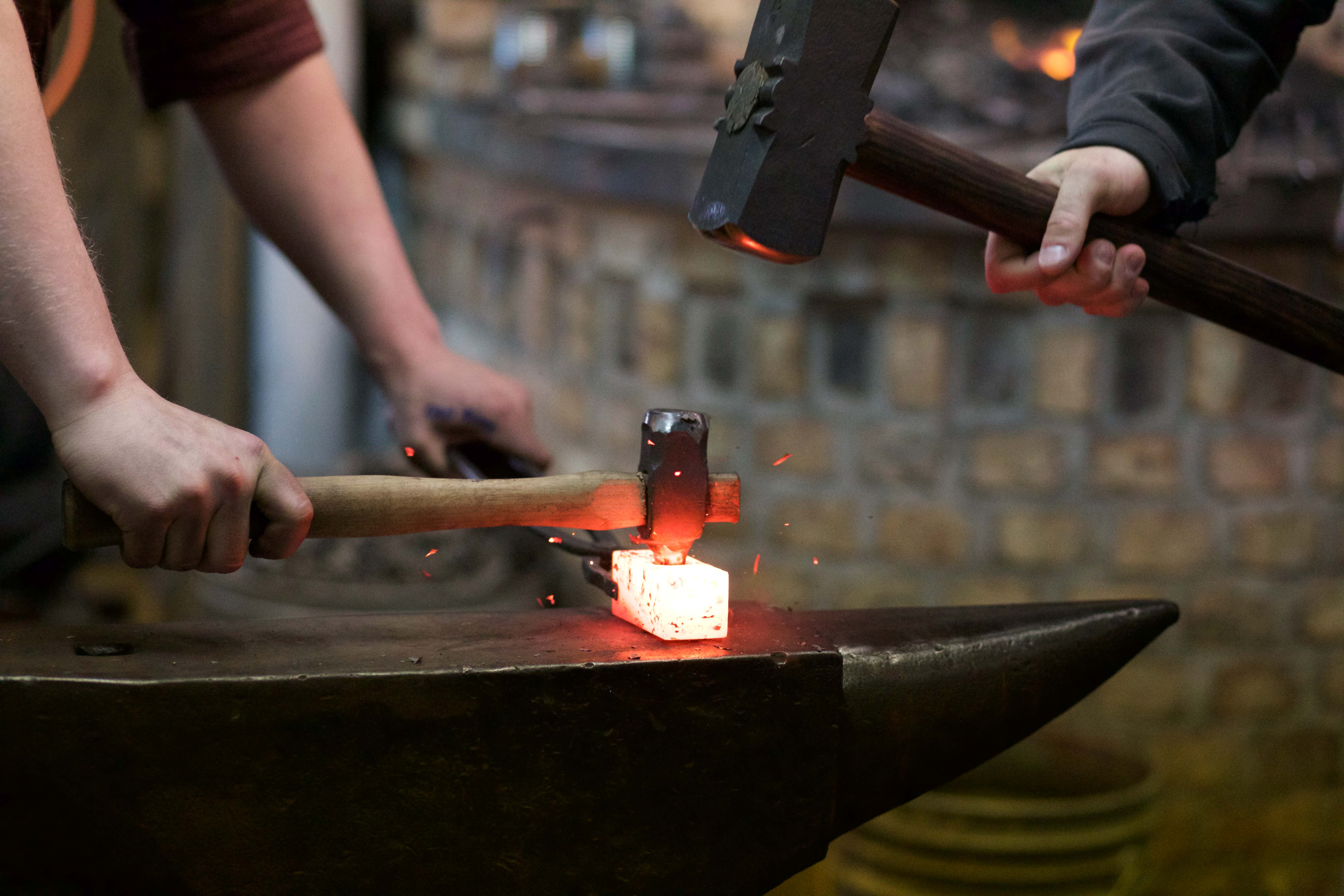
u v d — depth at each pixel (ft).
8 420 9.63
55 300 2.52
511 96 9.60
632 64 9.78
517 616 3.00
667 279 8.16
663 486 2.88
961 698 2.97
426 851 2.58
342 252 4.13
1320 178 6.83
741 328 7.95
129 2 3.93
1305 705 7.65
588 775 2.63
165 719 2.42
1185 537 7.54
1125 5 3.59
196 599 7.28
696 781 2.69
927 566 7.75
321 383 10.37
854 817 2.95
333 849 2.54
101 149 10.14
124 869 2.47
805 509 7.93
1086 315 7.37
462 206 10.68
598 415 8.87
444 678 2.54
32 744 2.39
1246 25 3.44
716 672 2.67
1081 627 3.15
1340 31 7.38
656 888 2.71
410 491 2.76
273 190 4.11
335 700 2.50
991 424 7.58
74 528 2.56
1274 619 7.59
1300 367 7.42
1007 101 8.02
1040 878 5.70
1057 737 6.77
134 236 10.31
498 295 10.27
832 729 2.76
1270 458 7.48
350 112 10.49
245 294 10.16
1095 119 3.29
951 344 7.55
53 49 3.47
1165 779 7.63
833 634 2.97
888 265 7.54
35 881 2.47
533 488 2.84
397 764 2.54
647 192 7.81
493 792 2.60
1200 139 3.30
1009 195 3.10
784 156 2.77
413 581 6.83
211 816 2.48
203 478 2.50
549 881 2.65
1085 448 7.50
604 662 2.62
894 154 2.95
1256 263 7.17
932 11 8.99
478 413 4.11
